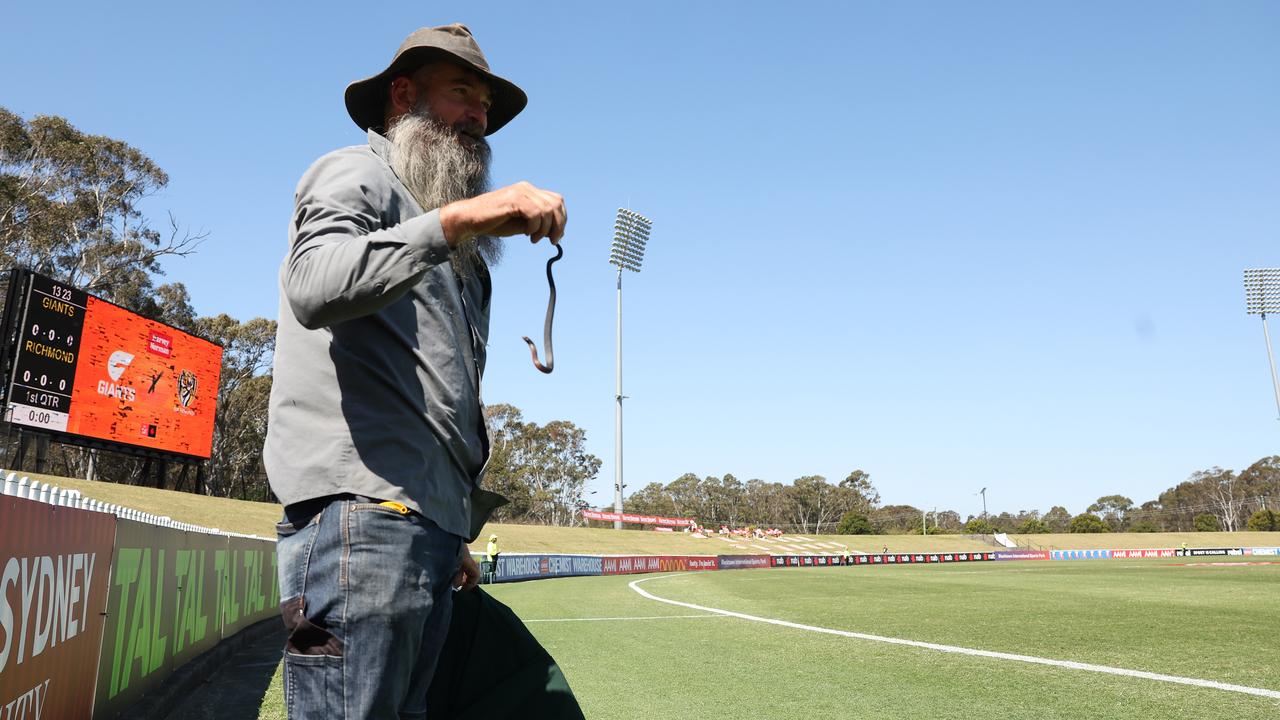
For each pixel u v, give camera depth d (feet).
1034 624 33.68
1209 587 61.77
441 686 5.41
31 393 73.10
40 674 9.41
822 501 324.19
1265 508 308.40
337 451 4.19
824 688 18.83
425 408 4.42
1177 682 19.17
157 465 149.18
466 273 5.14
